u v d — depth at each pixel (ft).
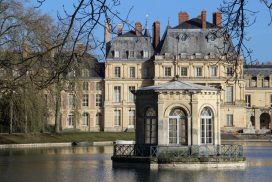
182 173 134.00
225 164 149.48
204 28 433.89
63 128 418.51
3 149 242.17
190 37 432.25
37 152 220.02
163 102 159.94
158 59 426.51
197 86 163.02
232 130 427.33
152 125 162.50
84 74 283.38
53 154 207.41
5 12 178.91
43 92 251.80
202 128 160.97
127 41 442.50
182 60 426.51
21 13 179.83
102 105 438.40
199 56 426.10
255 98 460.14
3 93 203.72
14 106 239.09
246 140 360.28
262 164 160.86
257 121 450.30
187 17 441.68
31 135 258.98
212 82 424.87
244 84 429.79
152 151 153.28
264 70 464.24
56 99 288.71
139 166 150.00
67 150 237.04
